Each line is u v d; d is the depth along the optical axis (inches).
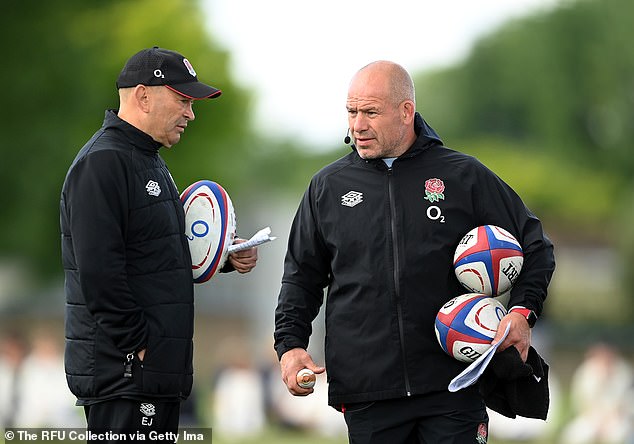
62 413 2551.7
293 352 930.1
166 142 887.7
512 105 7313.0
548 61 7037.4
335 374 922.1
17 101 3518.7
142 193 856.3
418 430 917.8
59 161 3567.9
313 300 959.0
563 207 6727.4
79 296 852.0
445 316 883.4
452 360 901.8
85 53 3587.6
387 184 917.8
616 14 6884.8
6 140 3540.8
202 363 5054.1
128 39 3759.8
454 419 900.0
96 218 832.9
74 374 855.7
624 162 6825.8
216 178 4229.8
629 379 2576.3
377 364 901.2
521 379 890.7
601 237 6550.2
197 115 4143.7
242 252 946.1
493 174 933.2
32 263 4146.2
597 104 6914.4
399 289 900.0
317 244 946.1
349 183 928.9
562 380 3774.6
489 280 890.7
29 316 4650.6
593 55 6894.7
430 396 900.6
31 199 3602.4
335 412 2694.4
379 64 920.3
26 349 2618.1
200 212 920.3
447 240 906.7
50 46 3540.8
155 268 858.1
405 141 922.1
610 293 5684.1
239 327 5157.5
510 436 2351.1
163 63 877.8
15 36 3521.2
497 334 869.8
